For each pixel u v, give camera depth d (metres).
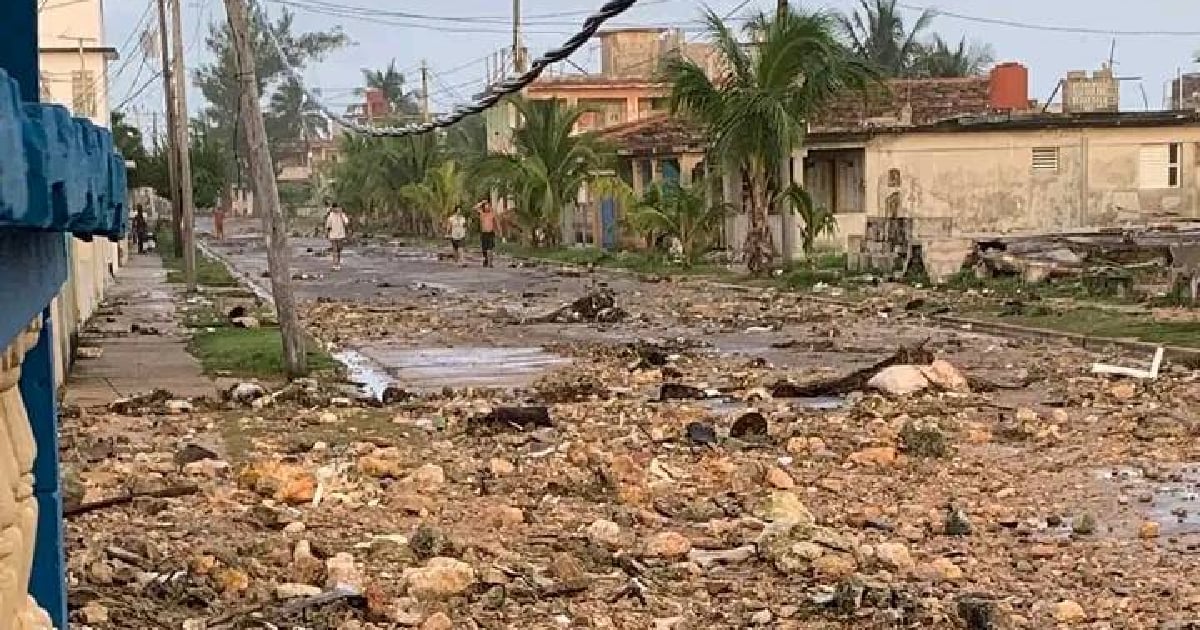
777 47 39.03
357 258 62.53
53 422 5.99
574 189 60.12
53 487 6.00
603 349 25.36
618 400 19.25
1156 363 21.17
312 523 11.62
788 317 30.92
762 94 39.31
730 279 41.50
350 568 9.90
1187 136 46.53
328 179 113.19
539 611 9.21
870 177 45.78
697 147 53.81
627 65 81.81
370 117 88.81
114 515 11.71
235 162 121.44
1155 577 10.14
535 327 30.30
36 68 5.57
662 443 15.69
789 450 15.16
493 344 27.03
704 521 11.99
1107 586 9.90
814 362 23.42
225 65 120.06
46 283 4.93
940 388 19.50
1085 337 25.22
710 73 64.88
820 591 9.73
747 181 41.22
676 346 25.86
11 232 4.07
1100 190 46.38
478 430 16.47
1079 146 46.19
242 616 8.73
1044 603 9.42
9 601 4.65
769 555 10.48
